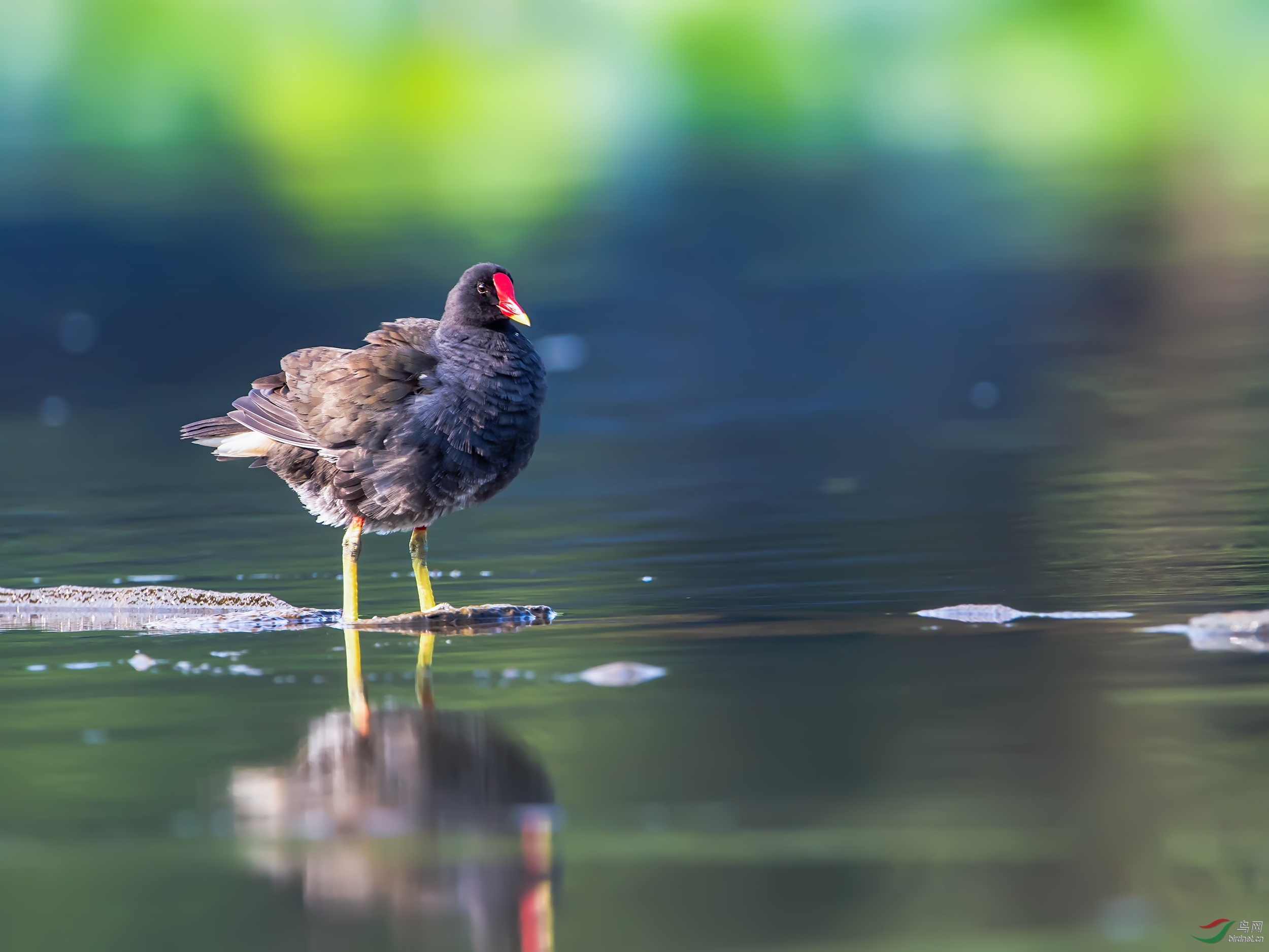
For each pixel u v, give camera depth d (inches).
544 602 466.0
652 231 1369.3
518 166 1691.7
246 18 1907.0
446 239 1346.0
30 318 1151.0
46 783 314.3
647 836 280.2
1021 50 1977.1
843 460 692.7
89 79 1843.0
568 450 752.3
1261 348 911.7
